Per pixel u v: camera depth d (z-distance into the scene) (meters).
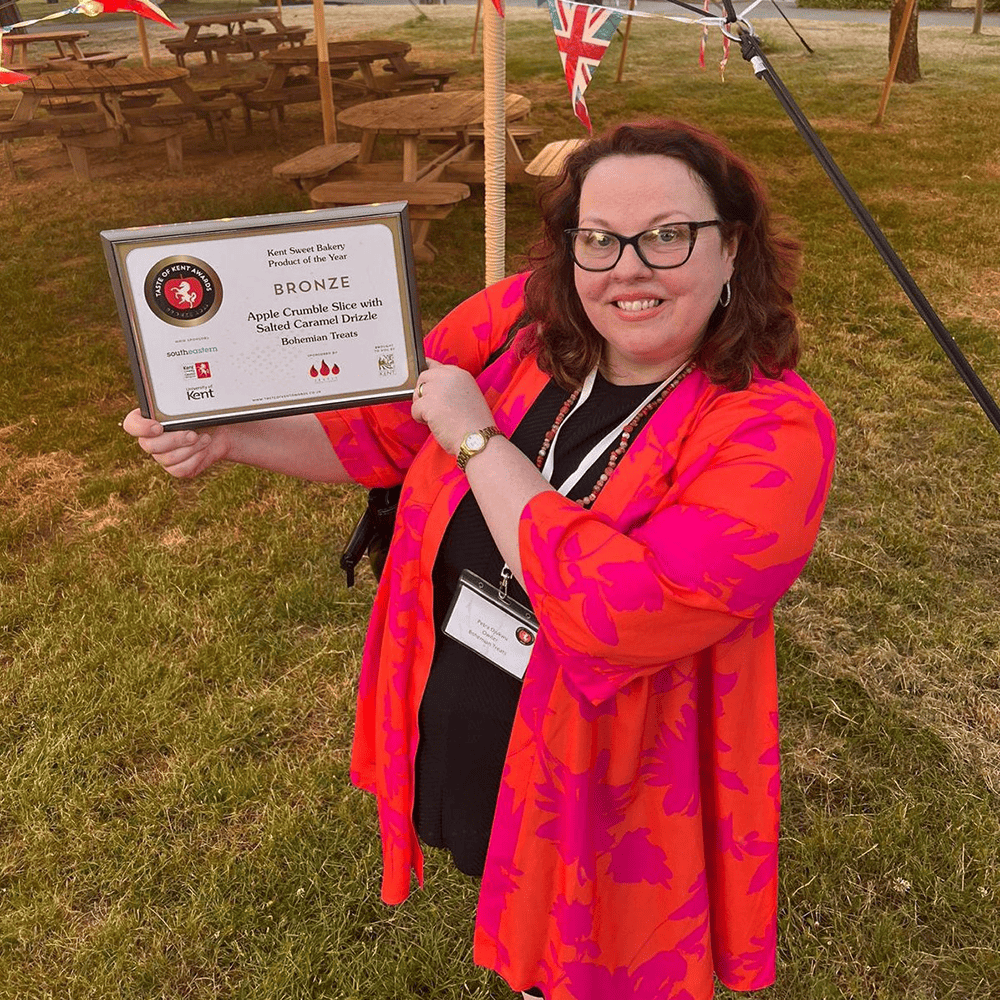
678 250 1.13
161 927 2.21
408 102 7.15
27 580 3.33
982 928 2.22
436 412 1.30
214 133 9.73
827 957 2.16
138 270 1.23
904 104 11.12
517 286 1.56
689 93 11.62
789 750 2.71
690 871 1.40
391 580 1.60
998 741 2.74
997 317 5.62
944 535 3.64
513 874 1.44
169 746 2.69
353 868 2.35
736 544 1.12
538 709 1.34
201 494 3.88
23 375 4.88
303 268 1.27
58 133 8.27
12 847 2.40
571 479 1.31
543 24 17.88
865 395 4.64
